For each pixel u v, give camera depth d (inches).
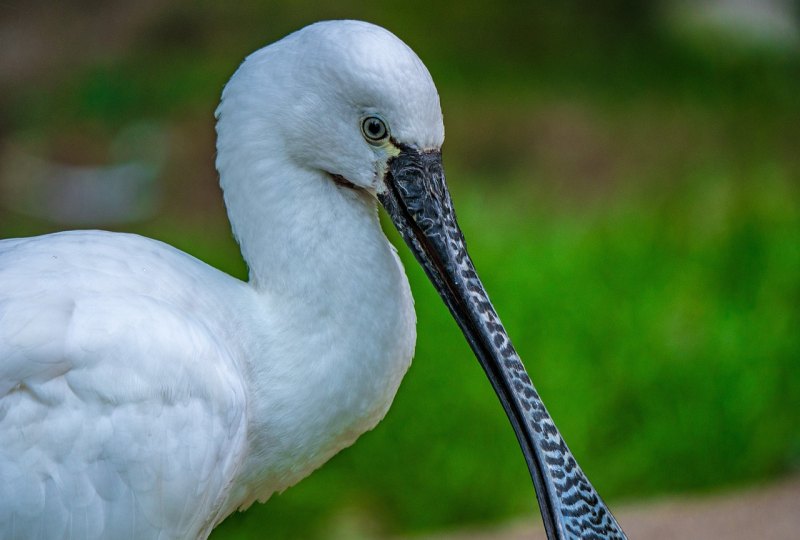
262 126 253.6
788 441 451.2
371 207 261.3
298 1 1056.2
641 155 845.2
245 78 255.9
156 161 806.5
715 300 520.7
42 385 222.8
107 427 226.7
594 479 432.8
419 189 248.8
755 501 414.3
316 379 252.2
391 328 255.6
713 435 445.4
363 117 247.6
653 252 561.9
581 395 445.4
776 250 557.0
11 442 221.1
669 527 393.1
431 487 418.9
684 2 1088.8
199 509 241.0
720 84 992.2
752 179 732.7
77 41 1005.2
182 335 235.9
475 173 817.5
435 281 251.8
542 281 514.9
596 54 1022.4
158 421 231.1
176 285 246.8
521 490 419.8
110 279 238.2
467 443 427.8
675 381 459.8
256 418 252.7
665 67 1011.3
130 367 228.4
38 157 817.5
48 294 228.7
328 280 252.2
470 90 936.3
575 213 691.4
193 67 959.0
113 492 228.5
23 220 730.2
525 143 855.1
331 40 248.1
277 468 259.0
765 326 490.0
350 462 421.1
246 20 1030.4
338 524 409.1
